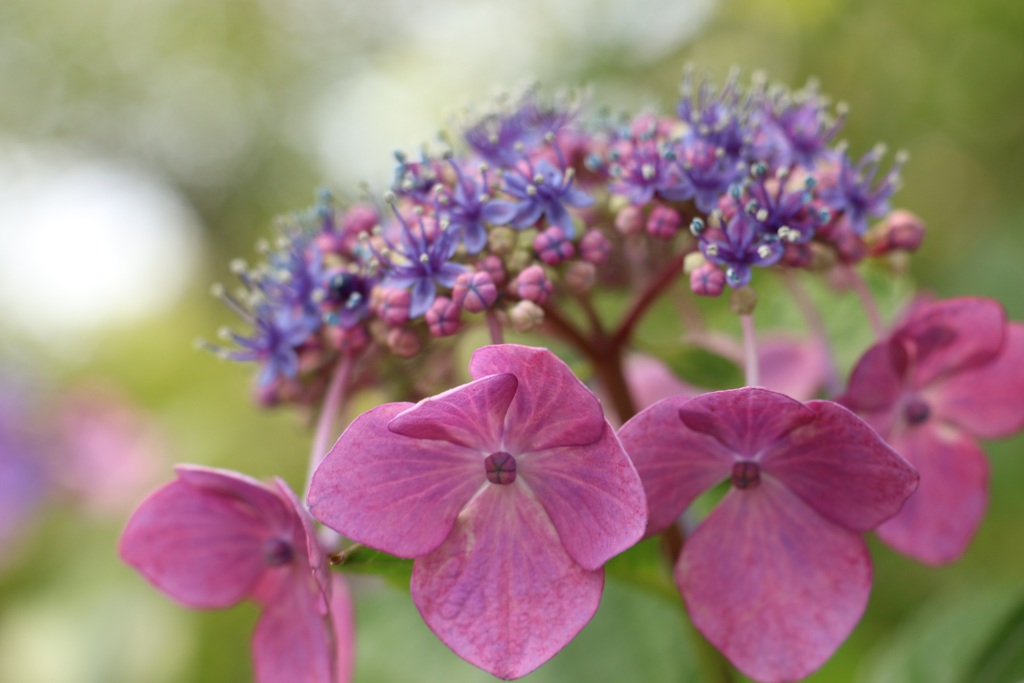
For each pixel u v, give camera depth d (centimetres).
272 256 26
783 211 23
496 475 22
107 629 48
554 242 24
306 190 103
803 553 23
